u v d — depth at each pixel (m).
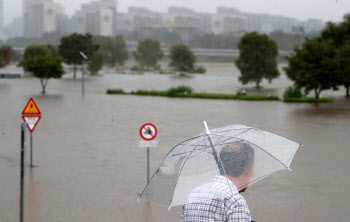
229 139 3.29
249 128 3.67
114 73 116.38
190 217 2.81
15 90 55.22
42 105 38.69
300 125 27.62
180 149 3.52
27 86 62.62
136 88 65.25
